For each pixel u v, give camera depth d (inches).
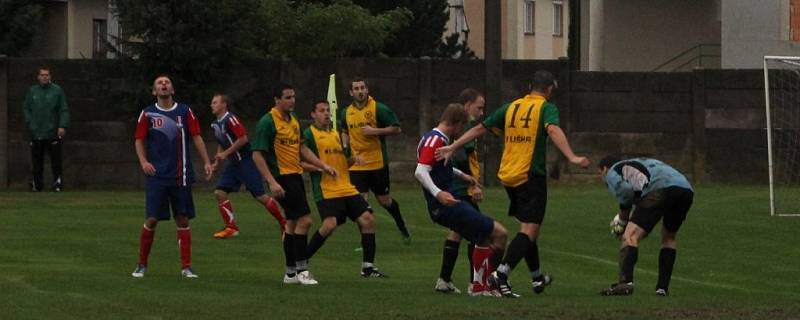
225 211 1077.1
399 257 979.9
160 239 1052.5
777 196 1460.4
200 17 1560.0
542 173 745.6
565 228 1157.1
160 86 820.0
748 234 1130.0
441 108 1617.9
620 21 2263.8
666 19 2253.9
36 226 1139.3
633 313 686.5
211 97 1572.3
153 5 1557.6
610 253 1015.0
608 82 1649.9
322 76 1609.3
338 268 918.4
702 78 1649.9
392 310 688.4
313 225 1165.1
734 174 1653.5
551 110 739.4
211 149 1595.7
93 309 679.7
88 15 2613.2
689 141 1656.0
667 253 783.7
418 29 2469.2
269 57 1804.9
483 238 753.6
